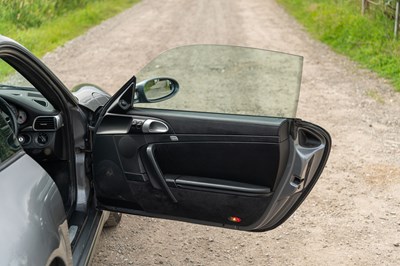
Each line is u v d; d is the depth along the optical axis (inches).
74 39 617.6
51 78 130.3
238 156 127.1
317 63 492.1
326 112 327.6
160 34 672.4
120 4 1052.5
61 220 102.3
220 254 167.3
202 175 131.1
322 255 167.3
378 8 624.7
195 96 135.5
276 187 126.4
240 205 128.3
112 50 549.3
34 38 577.0
